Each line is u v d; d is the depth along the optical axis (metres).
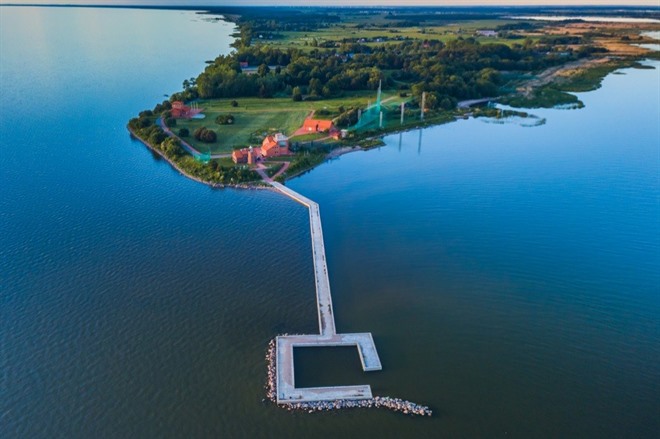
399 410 61.91
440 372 68.12
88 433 58.59
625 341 75.00
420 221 110.81
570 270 92.62
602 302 83.81
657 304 83.44
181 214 110.62
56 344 70.94
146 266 89.94
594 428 60.41
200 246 97.50
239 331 74.50
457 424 60.44
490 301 83.50
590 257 96.94
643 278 90.38
